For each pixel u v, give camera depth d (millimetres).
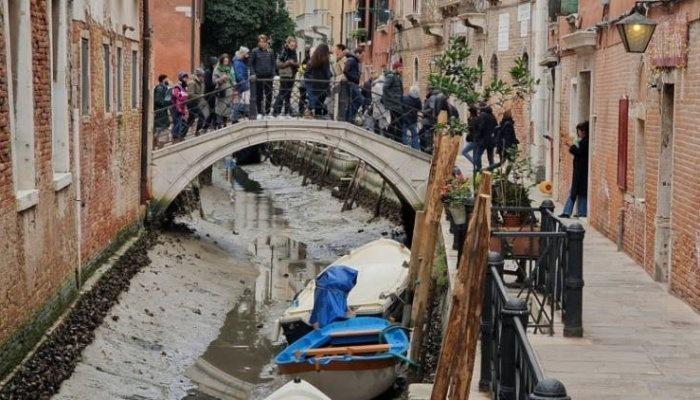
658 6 14156
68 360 13750
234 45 44031
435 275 16328
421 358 14742
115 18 19547
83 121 16766
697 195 12461
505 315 8508
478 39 31109
